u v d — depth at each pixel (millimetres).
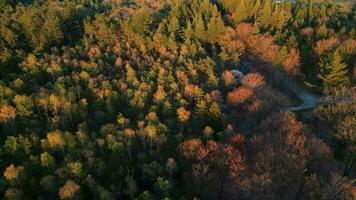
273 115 97875
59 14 163625
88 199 81875
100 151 92250
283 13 164625
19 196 78250
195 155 86000
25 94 112000
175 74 123938
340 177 75438
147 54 140625
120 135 92438
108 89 113750
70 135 91875
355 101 101875
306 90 128250
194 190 81812
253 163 81938
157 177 84312
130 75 121125
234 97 107250
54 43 150625
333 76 116875
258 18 162250
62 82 118125
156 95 108938
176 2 187000
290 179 77625
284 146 84562
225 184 81875
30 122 102438
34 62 129250
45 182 81062
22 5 181750
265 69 133750
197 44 143125
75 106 105062
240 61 143500
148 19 158500
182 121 99625
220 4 190875
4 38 145000
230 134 91875
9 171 81312
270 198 74750
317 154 84875
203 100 107188
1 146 96812
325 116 102438
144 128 93812
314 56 133375
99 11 188000
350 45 127125
